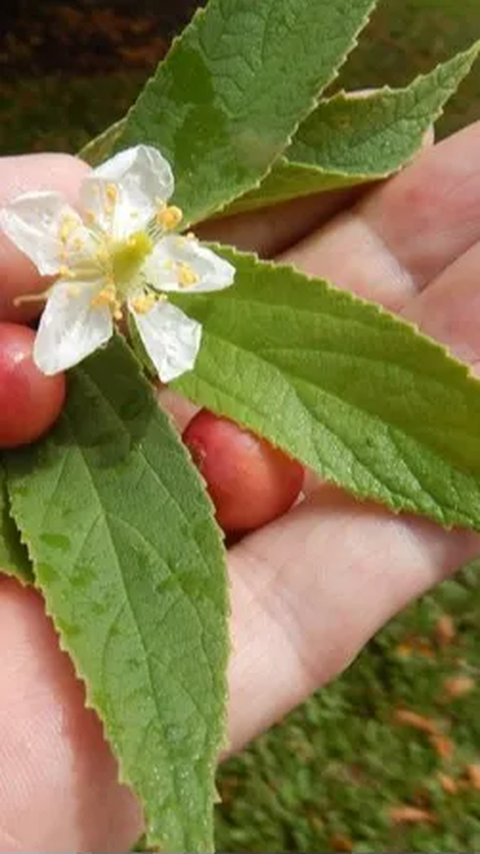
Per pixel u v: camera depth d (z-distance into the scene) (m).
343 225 0.19
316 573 0.16
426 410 0.15
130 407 0.15
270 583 0.16
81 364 0.16
